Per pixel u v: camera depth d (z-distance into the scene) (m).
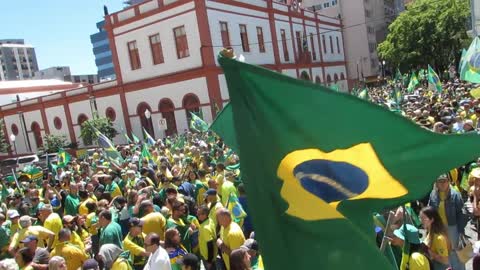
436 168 3.00
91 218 8.26
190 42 30.64
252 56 34.59
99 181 11.52
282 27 39.53
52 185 13.39
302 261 2.87
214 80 30.27
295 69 41.16
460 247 5.88
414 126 2.90
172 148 18.98
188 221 7.36
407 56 47.22
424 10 47.03
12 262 5.59
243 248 5.01
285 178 2.95
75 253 6.51
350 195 3.10
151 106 33.53
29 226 7.39
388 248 4.54
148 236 5.48
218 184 9.53
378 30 67.06
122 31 34.06
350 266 2.77
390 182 3.07
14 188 15.95
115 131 33.88
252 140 2.90
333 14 63.66
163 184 10.15
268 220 2.90
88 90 37.00
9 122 44.16
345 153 2.99
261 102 2.90
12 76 135.12
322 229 2.85
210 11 30.41
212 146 16.69
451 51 45.41
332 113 2.90
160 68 32.53
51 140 36.06
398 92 21.66
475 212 6.75
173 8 30.92
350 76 62.00
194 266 5.26
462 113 13.02
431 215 5.20
